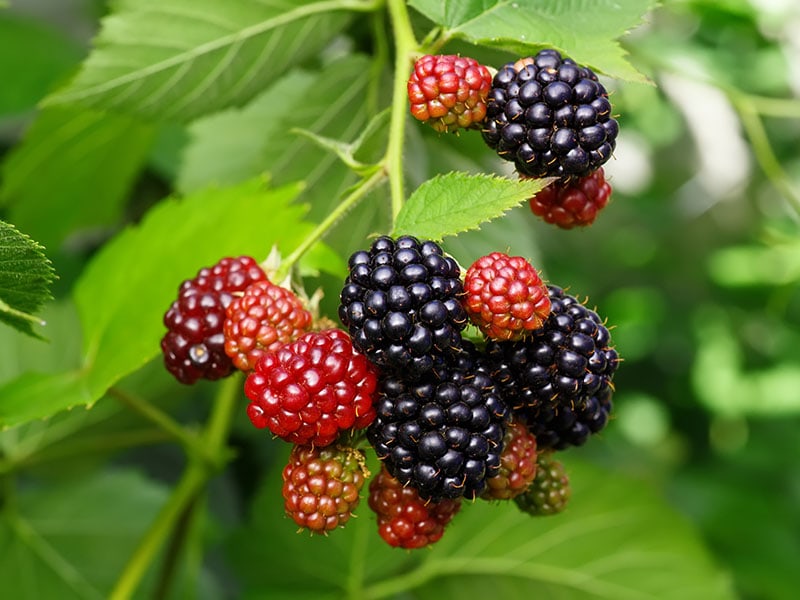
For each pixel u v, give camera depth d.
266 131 0.39
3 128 0.48
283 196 0.33
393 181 0.28
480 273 0.25
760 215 0.67
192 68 0.33
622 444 0.68
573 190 0.28
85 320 0.33
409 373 0.25
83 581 0.39
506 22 0.28
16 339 0.39
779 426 0.65
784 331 0.69
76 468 0.43
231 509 0.47
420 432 0.25
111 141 0.40
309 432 0.25
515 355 0.26
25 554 0.39
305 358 0.25
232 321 0.27
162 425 0.35
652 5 0.28
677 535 0.40
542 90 0.26
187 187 0.39
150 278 0.32
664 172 0.67
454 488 0.26
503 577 0.39
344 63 0.35
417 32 0.32
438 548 0.39
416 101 0.27
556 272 0.67
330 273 0.32
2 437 0.39
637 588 0.39
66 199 0.42
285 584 0.39
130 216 0.49
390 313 0.25
